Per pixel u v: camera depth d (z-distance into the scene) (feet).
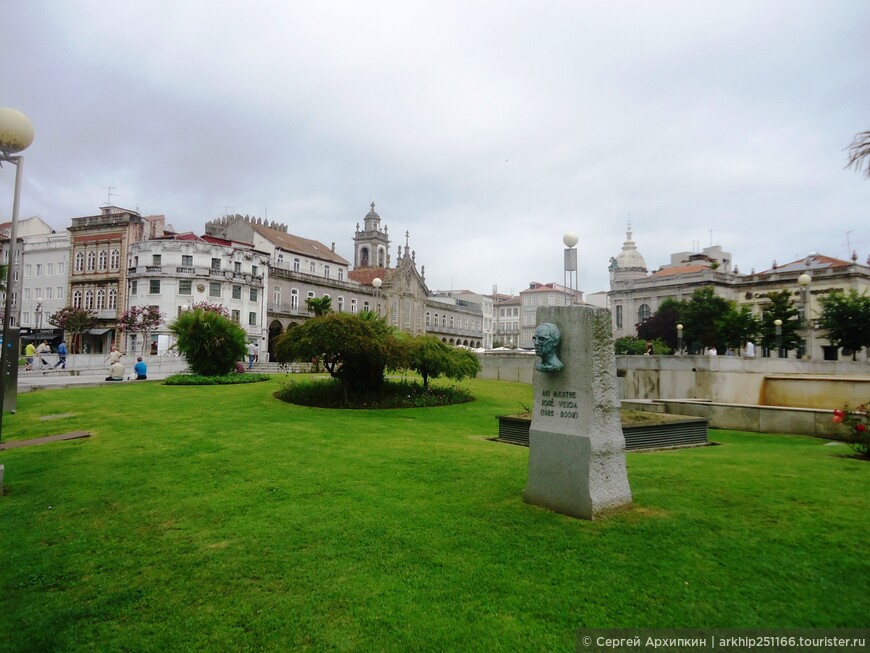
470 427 42.32
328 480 23.40
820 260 209.15
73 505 20.54
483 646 10.97
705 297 186.39
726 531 16.11
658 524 16.79
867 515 17.21
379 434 36.22
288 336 53.98
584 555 14.78
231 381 70.69
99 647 11.37
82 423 39.50
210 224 209.97
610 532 16.28
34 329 185.06
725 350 174.81
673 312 201.26
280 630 11.78
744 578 13.23
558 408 18.76
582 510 17.54
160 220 206.59
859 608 11.75
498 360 94.89
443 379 87.61
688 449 32.86
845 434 36.86
